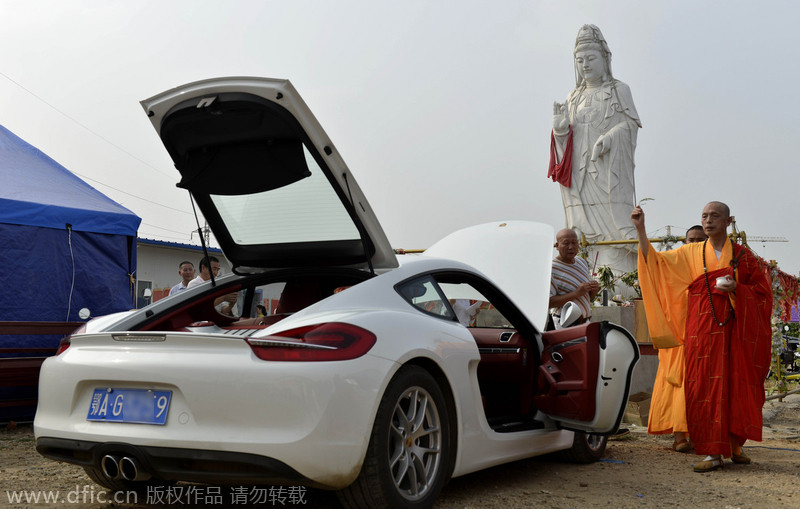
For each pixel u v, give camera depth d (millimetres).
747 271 4707
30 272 6738
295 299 3791
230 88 3041
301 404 2578
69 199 7316
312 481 2592
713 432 4508
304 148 3193
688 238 5797
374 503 2777
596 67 21547
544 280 5145
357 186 3215
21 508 3238
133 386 2854
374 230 3342
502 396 4266
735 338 4629
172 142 3426
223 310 4277
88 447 2855
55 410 3047
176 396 2740
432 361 3158
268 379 2602
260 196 3576
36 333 6391
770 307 4766
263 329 2861
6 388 6219
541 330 4594
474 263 5547
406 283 3385
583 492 3732
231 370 2645
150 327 3492
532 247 5488
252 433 2586
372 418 2719
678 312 5086
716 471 4508
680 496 3693
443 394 3291
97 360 2951
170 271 23984
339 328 2779
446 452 3184
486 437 3518
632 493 3740
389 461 2832
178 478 2736
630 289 18297
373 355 2791
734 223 7012
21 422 6375
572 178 20984
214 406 2639
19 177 7355
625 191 20547
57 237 6965
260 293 4277
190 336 2773
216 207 3781
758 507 3459
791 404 9148
